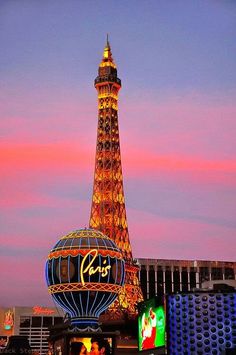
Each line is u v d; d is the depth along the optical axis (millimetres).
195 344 115438
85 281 136750
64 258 138500
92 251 138875
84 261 137750
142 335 138500
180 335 116688
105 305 140875
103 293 138125
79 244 140125
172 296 119750
